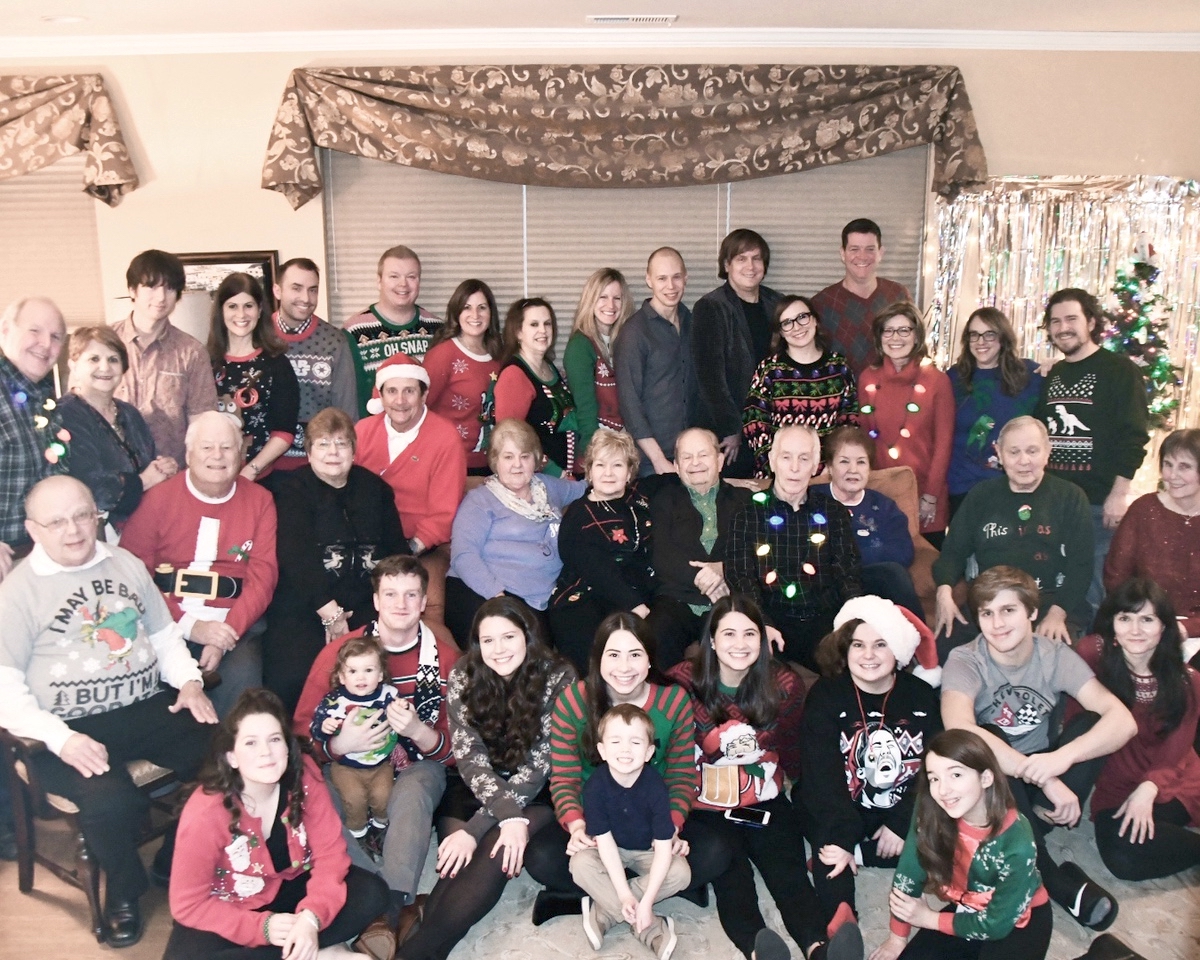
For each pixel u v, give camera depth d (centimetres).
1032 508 350
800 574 330
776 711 273
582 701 263
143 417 354
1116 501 392
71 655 275
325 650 286
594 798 249
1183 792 279
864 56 452
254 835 228
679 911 262
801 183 471
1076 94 461
